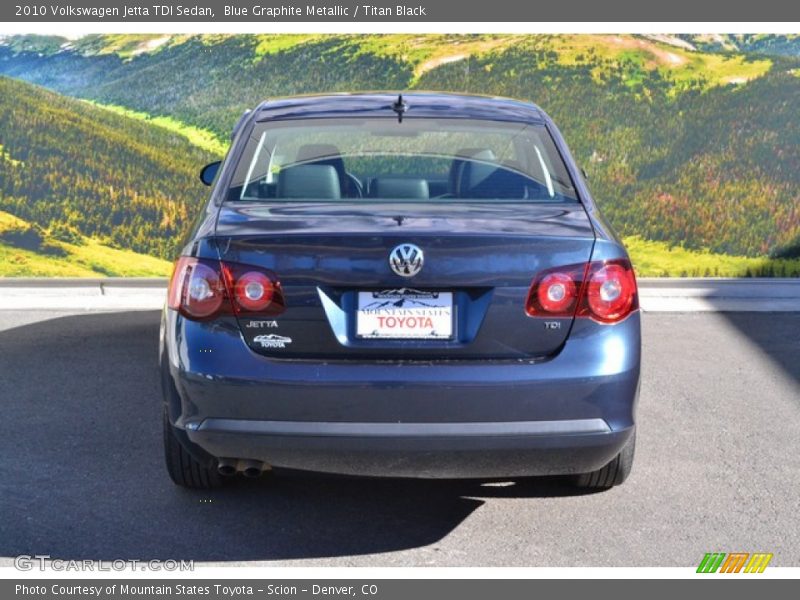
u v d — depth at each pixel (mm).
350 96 4383
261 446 3236
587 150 8125
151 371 5609
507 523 3732
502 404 3195
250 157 3844
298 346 3221
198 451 3402
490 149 3873
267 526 3676
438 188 3705
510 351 3227
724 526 3719
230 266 3250
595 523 3736
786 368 5875
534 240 3232
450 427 3193
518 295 3219
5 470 4137
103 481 4043
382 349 3207
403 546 3539
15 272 7742
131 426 4703
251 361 3215
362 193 3674
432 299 3211
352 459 3238
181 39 8117
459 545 3551
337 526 3688
